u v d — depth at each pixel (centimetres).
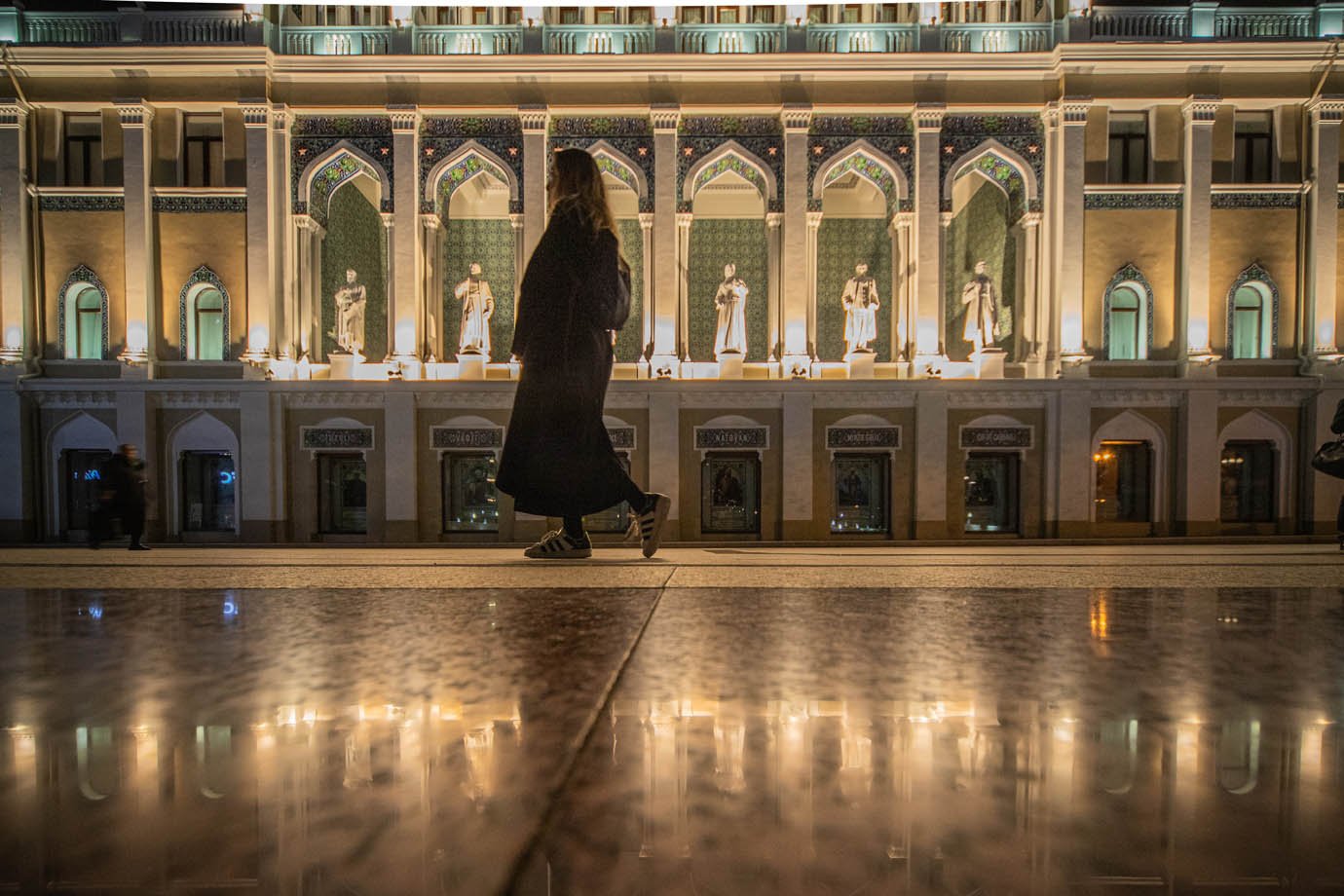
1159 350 2241
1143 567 534
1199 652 217
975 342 2239
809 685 176
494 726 142
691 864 84
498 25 2295
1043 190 2250
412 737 134
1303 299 2244
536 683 177
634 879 80
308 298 2284
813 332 2270
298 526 2194
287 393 2181
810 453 2181
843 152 2259
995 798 105
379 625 264
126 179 2194
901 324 2298
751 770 117
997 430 2188
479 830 94
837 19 2316
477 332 2264
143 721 144
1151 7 2227
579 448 675
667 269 2244
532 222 2247
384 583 410
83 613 296
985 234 2498
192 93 2211
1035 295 2269
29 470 2197
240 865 83
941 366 2231
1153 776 114
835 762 121
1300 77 2203
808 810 101
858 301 2242
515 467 679
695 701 161
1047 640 236
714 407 2194
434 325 2309
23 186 2211
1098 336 2233
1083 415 2162
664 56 2208
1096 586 392
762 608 309
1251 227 2244
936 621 273
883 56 2206
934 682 179
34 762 120
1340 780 112
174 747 129
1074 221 2195
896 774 115
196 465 2231
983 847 88
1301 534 2208
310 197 2275
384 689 172
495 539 2227
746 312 2561
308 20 2330
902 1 2272
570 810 100
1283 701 160
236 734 136
